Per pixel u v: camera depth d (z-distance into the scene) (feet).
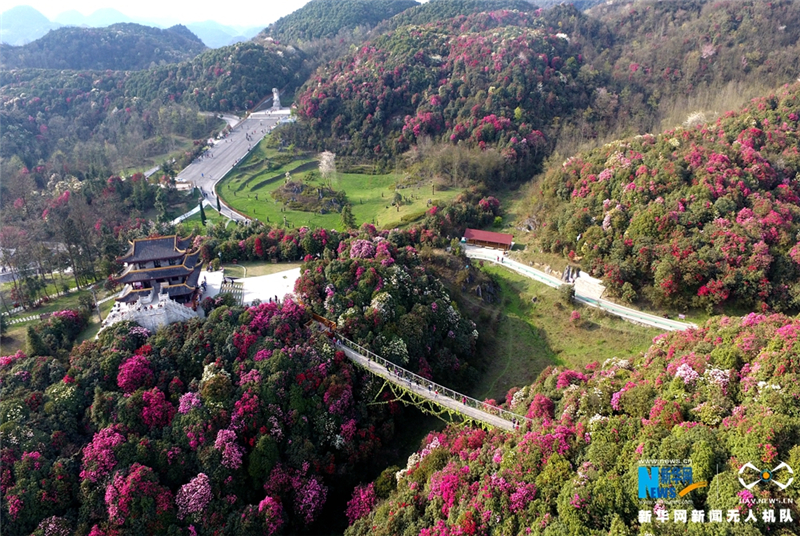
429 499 159.12
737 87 480.64
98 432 174.70
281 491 178.40
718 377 153.38
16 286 282.36
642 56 573.74
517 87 501.15
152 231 347.77
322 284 245.86
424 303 255.70
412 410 228.43
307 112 556.92
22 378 190.49
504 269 339.98
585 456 145.07
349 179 500.33
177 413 181.98
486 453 166.40
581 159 376.48
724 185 294.66
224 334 208.54
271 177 493.77
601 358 258.57
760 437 125.90
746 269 262.26
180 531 157.69
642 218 291.99
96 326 239.71
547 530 128.36
